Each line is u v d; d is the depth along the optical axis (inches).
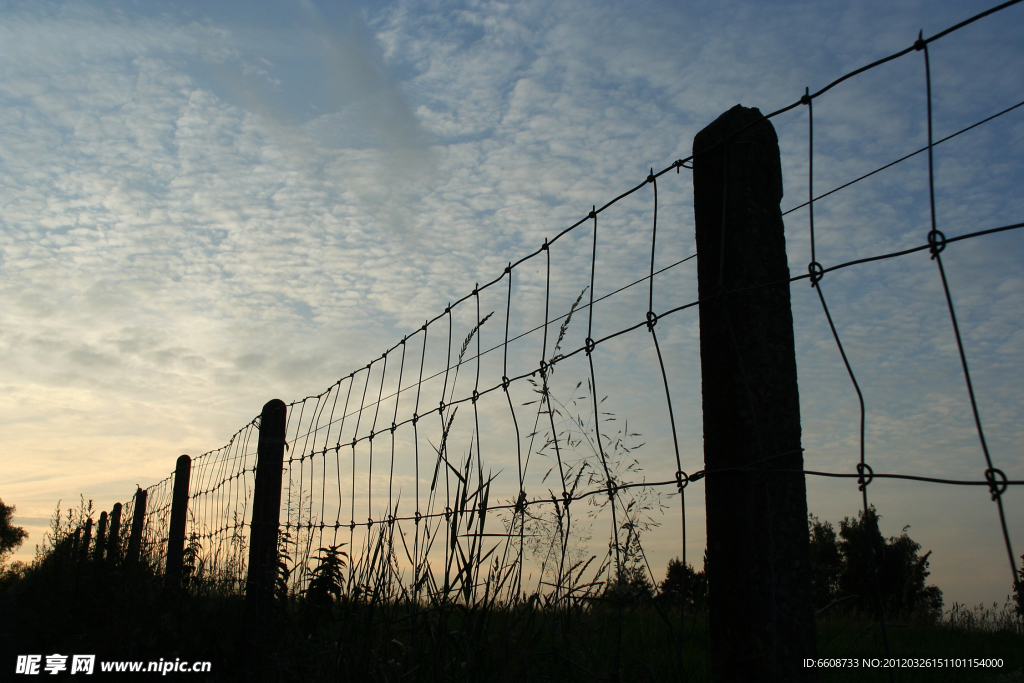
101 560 253.4
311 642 132.5
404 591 112.9
